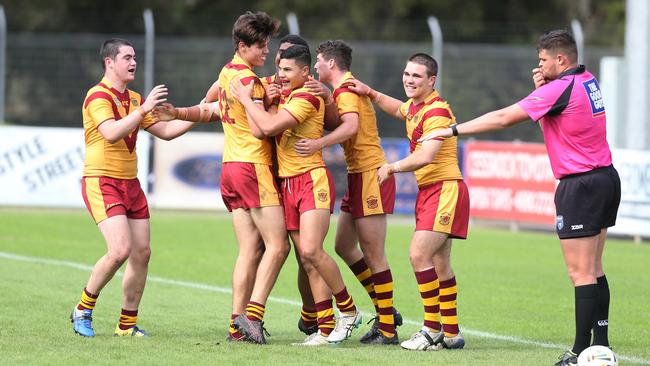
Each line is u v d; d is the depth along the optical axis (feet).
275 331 102.32
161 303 117.70
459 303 123.24
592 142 83.35
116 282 133.39
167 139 98.99
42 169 224.94
